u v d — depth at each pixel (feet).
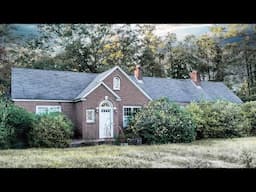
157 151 43.62
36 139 48.21
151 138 53.83
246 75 100.94
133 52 107.45
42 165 33.63
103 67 101.76
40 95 60.80
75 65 101.50
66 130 49.88
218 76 105.29
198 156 39.65
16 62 98.68
